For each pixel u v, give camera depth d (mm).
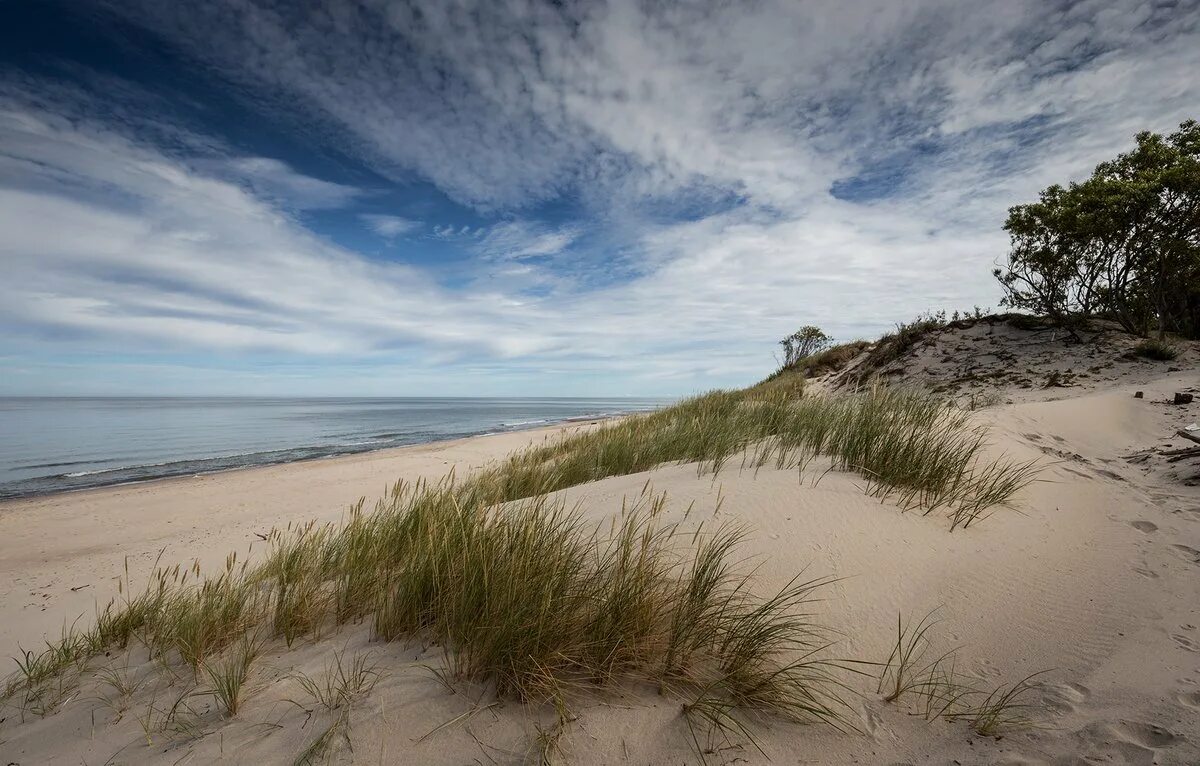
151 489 11070
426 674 2289
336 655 2549
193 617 3023
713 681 2174
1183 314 13211
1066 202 11945
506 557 2717
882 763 1803
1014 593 2975
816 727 1983
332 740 1916
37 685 2826
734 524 3510
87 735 2242
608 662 2242
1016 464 5453
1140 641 2477
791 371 21719
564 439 11805
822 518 3627
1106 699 2061
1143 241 11398
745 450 5902
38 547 7043
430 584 2760
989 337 14227
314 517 7809
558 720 1962
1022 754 1794
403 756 1833
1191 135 12164
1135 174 12008
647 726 1961
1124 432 7531
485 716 2014
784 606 2533
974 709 2066
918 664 2365
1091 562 3418
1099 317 13578
